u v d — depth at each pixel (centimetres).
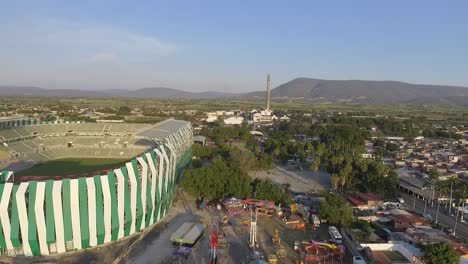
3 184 7225
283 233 9412
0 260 7362
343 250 8175
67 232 7588
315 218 9988
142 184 8662
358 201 11919
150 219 9256
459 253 7969
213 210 10912
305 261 7844
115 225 8125
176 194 12331
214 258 7475
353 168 14050
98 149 17775
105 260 7488
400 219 10125
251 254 8088
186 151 15212
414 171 16538
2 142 15962
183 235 8506
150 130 14962
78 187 7556
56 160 16538
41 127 18662
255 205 10919
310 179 15525
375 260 7556
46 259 7450
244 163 17188
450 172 16225
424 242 8619
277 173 16550
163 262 7500
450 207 11575
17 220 7250
